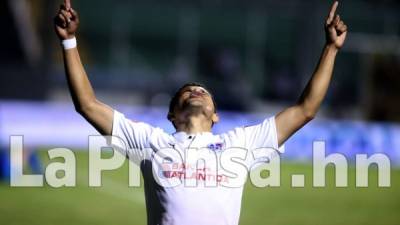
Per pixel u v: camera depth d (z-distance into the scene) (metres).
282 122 6.98
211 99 7.17
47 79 40.47
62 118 32.38
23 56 45.44
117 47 58.88
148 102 47.66
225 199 6.75
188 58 60.03
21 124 31.61
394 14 56.03
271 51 60.62
